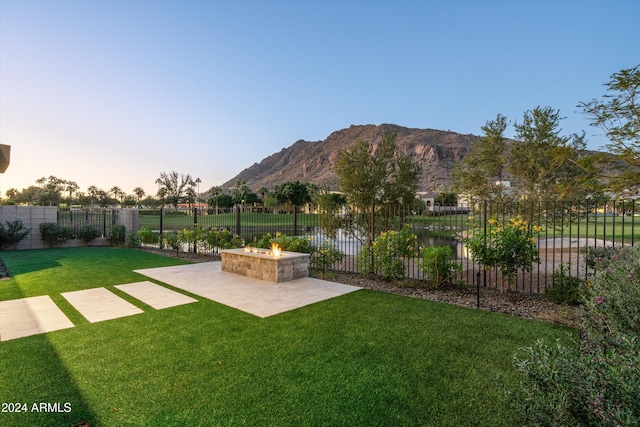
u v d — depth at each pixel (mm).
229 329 3988
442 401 2395
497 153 12508
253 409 2283
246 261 7543
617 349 1888
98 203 82188
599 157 7168
